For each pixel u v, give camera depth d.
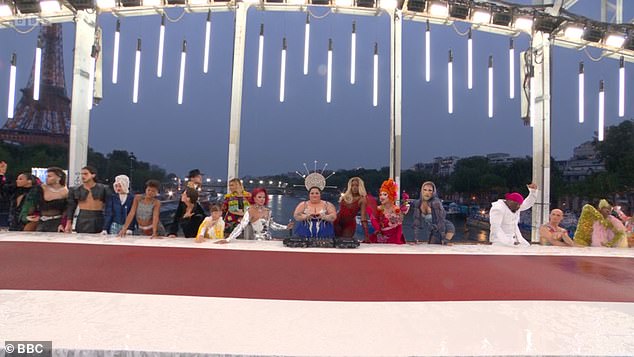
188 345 1.56
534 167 8.19
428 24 7.84
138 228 5.38
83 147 7.67
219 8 7.87
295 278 2.87
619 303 2.26
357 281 2.80
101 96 8.01
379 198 5.21
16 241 4.29
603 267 3.47
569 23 7.68
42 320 1.81
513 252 4.32
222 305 2.14
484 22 7.71
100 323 1.79
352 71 7.66
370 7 7.76
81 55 7.53
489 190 38.56
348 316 1.98
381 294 2.45
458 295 2.44
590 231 5.34
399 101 7.84
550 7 8.21
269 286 2.61
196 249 4.11
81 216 5.25
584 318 1.98
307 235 4.76
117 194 5.39
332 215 4.82
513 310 2.11
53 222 5.36
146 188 5.07
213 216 5.02
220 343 1.59
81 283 2.56
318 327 1.81
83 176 5.14
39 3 7.04
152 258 3.53
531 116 7.85
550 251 4.46
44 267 3.04
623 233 5.16
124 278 2.74
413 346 1.59
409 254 4.07
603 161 31.20
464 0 7.51
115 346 1.52
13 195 5.70
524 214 14.91
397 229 5.18
